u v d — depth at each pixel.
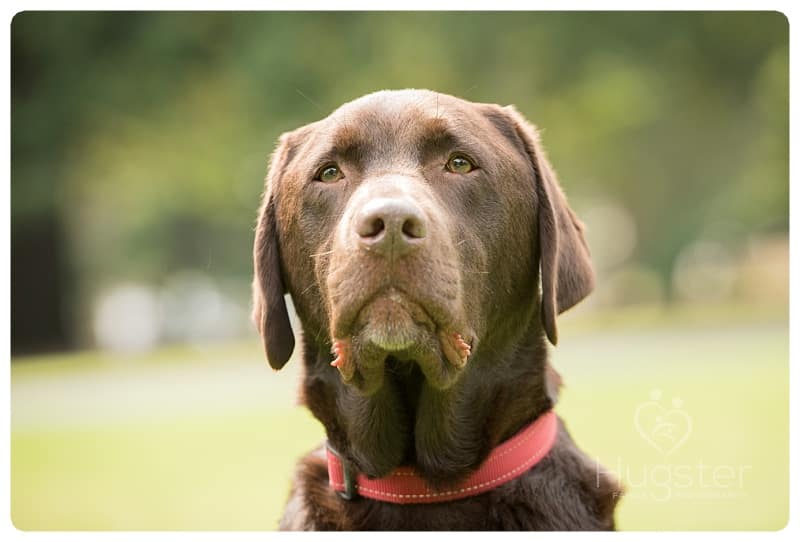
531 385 4.57
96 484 9.26
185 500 8.53
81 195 30.59
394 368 4.43
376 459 4.49
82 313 34.72
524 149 4.77
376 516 4.52
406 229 3.88
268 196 4.89
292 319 5.44
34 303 26.66
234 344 31.88
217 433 11.52
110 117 26.39
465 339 4.18
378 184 4.15
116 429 12.33
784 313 23.38
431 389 4.36
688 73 29.56
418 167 4.38
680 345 17.66
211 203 32.09
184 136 27.53
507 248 4.52
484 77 26.41
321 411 4.68
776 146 29.56
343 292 4.00
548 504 4.41
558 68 26.95
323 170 4.54
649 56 28.36
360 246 3.93
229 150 27.11
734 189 31.22
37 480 9.59
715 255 33.09
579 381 13.07
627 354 16.44
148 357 23.77
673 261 32.56
